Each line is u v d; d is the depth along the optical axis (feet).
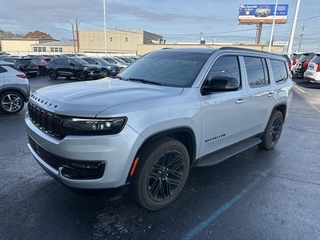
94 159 7.70
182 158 10.05
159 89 10.02
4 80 23.94
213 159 11.59
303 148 17.21
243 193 11.20
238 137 13.05
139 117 8.16
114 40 230.89
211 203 10.34
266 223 9.21
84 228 8.65
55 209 9.61
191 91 10.02
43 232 8.39
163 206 9.84
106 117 7.61
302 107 32.35
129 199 10.38
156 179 9.39
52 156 8.56
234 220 9.32
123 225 8.86
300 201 10.72
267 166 14.12
